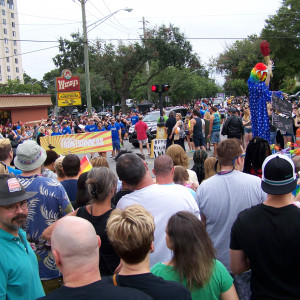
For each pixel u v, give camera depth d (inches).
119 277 78.3
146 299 68.5
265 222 89.8
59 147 497.4
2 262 91.8
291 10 1974.7
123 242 76.3
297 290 88.0
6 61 4579.2
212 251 87.2
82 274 68.7
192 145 587.2
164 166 132.6
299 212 90.2
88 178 119.3
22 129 679.7
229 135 464.1
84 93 2134.6
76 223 71.8
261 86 255.4
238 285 102.3
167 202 117.1
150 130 753.6
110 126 581.9
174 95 1771.7
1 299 90.0
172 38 1472.7
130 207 84.0
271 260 88.5
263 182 92.7
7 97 1491.1
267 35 2003.0
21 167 136.6
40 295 102.5
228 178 121.6
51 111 2637.8
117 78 1556.3
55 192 134.3
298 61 1947.6
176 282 77.5
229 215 119.0
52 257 132.8
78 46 1424.7
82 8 820.6
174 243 85.8
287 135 394.9
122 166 122.5
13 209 96.0
